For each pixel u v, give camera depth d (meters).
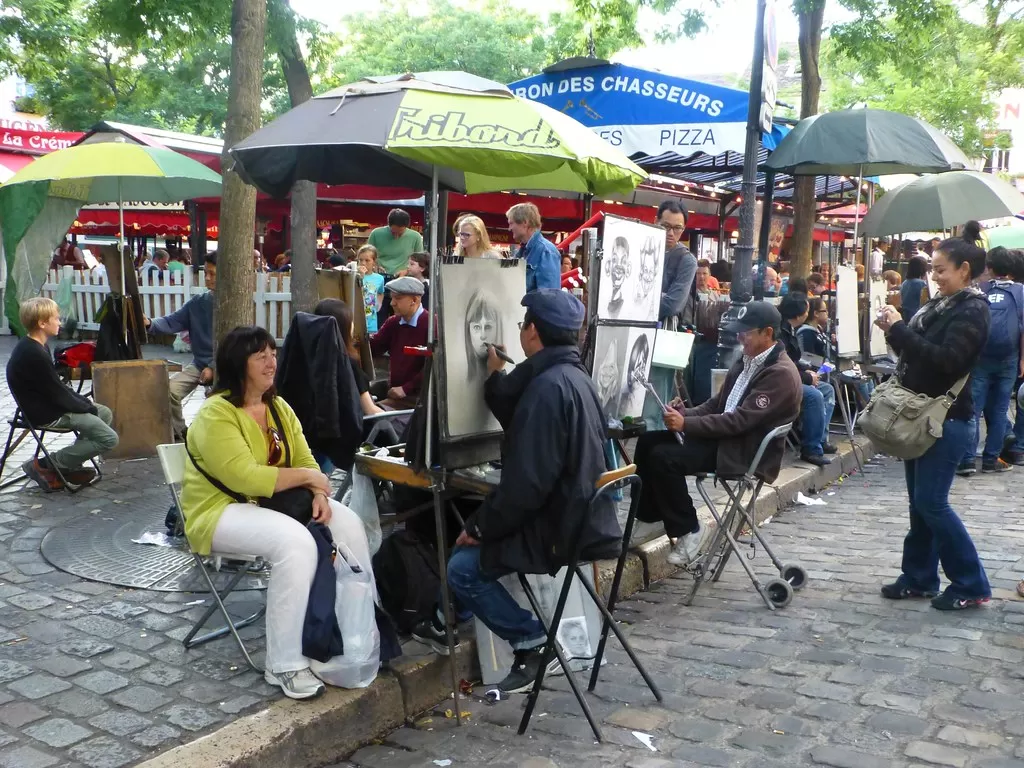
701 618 5.16
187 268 15.62
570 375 3.74
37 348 6.51
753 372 5.48
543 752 3.68
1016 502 7.64
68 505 6.39
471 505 4.64
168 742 3.41
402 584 4.27
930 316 4.89
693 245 19.50
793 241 11.58
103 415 7.16
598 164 4.23
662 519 5.42
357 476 4.52
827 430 8.94
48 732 3.45
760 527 7.07
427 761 3.63
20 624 4.44
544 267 6.19
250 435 4.01
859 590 5.54
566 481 3.69
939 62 18.38
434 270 3.89
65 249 18.58
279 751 3.40
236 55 6.75
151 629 4.40
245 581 4.99
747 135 7.72
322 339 4.89
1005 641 4.66
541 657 4.05
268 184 5.53
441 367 3.89
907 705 3.99
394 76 4.50
